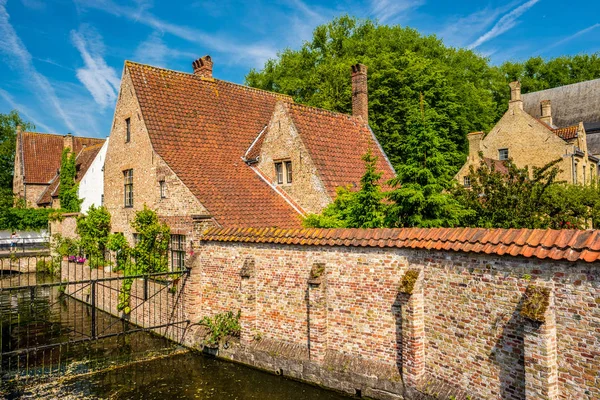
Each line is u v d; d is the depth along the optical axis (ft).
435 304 31.42
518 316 26.76
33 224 141.49
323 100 115.14
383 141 106.32
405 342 32.42
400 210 42.91
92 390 40.32
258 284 43.42
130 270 62.18
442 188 43.09
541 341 24.66
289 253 40.75
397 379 33.01
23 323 65.46
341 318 36.96
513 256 26.73
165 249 58.54
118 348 52.60
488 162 106.42
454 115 109.81
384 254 34.40
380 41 126.41
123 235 70.08
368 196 46.47
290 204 61.31
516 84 116.88
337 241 36.88
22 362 48.67
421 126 42.93
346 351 36.70
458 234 30.37
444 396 30.09
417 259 32.58
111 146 76.23
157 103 68.23
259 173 66.80
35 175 170.50
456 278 30.09
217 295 48.03
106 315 69.00
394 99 105.09
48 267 107.04
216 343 46.62
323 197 58.34
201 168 61.72
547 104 134.51
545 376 24.53
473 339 29.07
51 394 39.63
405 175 42.75
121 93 72.43
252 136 74.74
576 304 24.12
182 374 43.09
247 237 44.24
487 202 44.86
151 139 63.00
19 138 178.09
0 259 101.71
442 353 31.01
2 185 208.85
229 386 39.73
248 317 43.60
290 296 40.73
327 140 65.77
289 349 40.47
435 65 113.91
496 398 27.73
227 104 76.95
